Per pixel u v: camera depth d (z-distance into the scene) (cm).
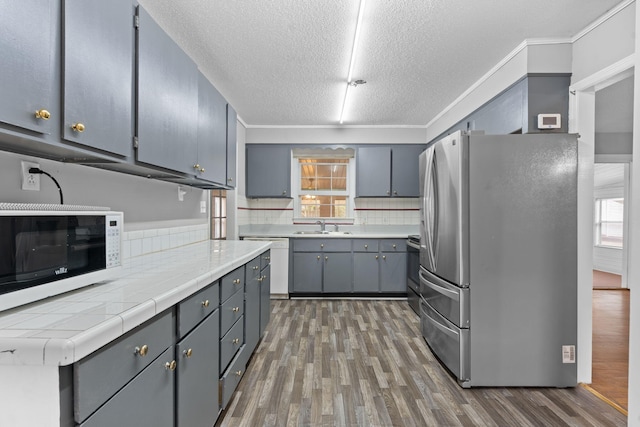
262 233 470
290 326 321
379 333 303
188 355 129
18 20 85
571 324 211
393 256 421
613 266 637
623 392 207
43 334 73
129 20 134
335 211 496
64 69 101
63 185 147
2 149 116
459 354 211
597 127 414
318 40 231
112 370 86
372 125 450
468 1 188
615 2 188
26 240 89
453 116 361
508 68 253
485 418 179
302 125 450
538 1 188
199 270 155
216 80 300
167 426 116
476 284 210
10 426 72
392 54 250
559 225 210
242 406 188
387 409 186
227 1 189
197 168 206
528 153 210
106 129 120
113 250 125
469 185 211
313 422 174
